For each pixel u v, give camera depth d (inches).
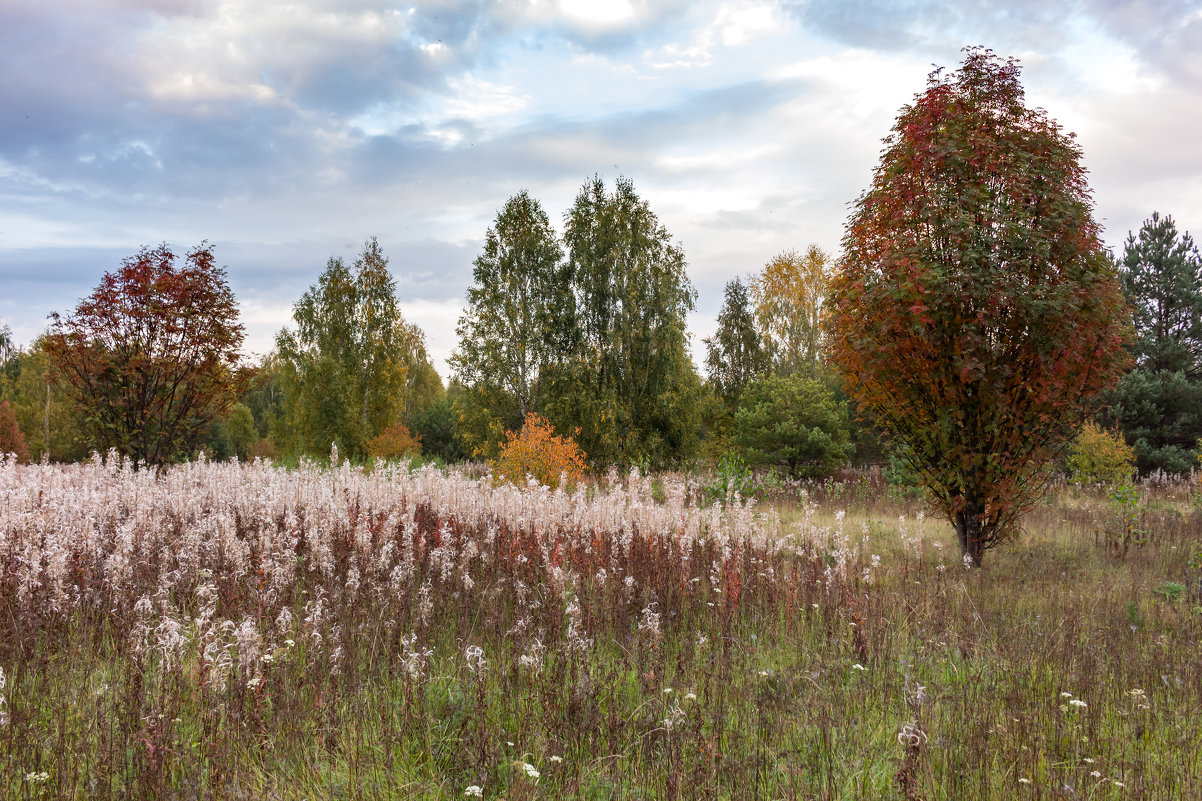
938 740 175.3
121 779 151.2
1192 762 173.8
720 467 916.6
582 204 1234.0
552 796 155.6
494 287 1245.7
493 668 216.1
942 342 443.5
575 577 298.5
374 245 1553.9
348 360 1502.2
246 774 155.3
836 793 153.1
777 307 1731.1
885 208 469.4
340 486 481.7
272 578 273.0
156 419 676.7
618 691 205.0
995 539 458.0
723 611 282.4
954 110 457.7
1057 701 207.8
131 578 274.1
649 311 1190.9
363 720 182.4
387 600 259.4
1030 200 444.1
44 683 196.1
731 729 182.7
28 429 1675.7
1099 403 925.2
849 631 272.7
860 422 1074.7
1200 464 986.1
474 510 411.2
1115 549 482.6
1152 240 1146.7
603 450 1107.9
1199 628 297.1
